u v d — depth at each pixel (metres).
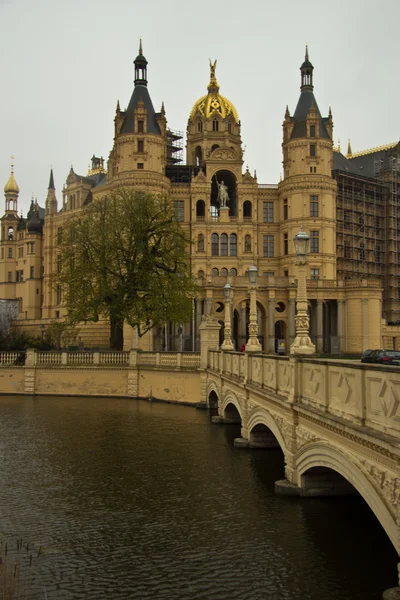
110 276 47.44
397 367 8.62
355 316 74.94
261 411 20.14
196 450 23.33
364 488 10.09
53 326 56.16
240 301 74.06
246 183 89.38
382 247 102.25
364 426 9.77
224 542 13.62
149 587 11.54
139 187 80.94
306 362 13.85
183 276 49.03
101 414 34.09
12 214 119.62
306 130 86.12
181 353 40.66
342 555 12.65
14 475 19.81
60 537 14.23
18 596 11.16
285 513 14.95
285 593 11.09
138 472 20.03
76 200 99.56
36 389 45.72
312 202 85.75
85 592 11.37
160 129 84.00
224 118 96.12
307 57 89.12
